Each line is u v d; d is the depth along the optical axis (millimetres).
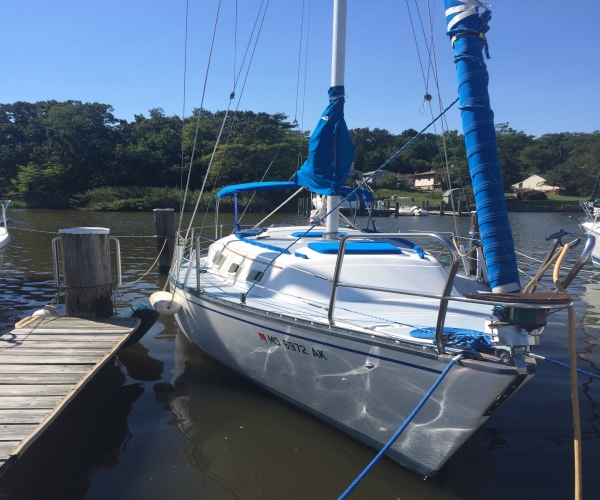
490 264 3086
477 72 3168
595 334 7016
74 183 48500
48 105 63000
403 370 3338
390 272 4727
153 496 3355
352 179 6504
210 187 45875
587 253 2824
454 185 39906
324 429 4219
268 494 3375
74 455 3863
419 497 3354
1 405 3750
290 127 55688
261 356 4500
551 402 4809
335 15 5004
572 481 3561
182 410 4613
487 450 3969
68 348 5039
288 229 7117
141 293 9492
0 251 9773
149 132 59969
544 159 77875
